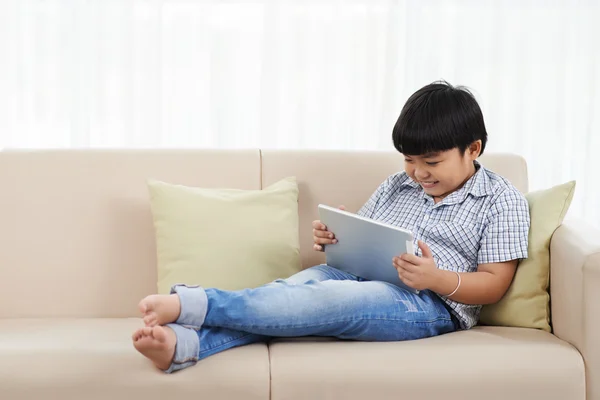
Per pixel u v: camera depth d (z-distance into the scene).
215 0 2.51
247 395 1.35
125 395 1.34
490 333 1.54
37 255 1.79
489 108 2.57
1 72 2.49
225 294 1.42
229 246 1.73
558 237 1.57
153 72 2.52
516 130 2.59
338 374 1.36
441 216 1.69
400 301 1.51
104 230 1.82
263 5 2.52
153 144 2.54
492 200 1.65
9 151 1.87
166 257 1.73
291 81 2.55
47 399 1.34
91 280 1.80
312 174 1.91
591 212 2.65
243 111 2.56
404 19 2.55
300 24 2.52
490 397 1.38
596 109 2.62
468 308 1.61
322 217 1.66
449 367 1.38
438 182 1.67
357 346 1.43
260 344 1.47
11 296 1.78
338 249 1.65
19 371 1.35
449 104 1.62
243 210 1.78
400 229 1.44
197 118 2.55
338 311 1.44
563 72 2.58
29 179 1.83
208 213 1.76
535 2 2.57
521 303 1.60
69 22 2.48
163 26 2.51
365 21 2.54
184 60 2.53
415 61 2.55
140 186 1.86
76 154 1.87
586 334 1.41
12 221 1.80
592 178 2.64
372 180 1.91
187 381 1.34
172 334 1.32
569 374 1.39
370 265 1.60
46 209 1.82
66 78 2.50
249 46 2.54
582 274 1.42
